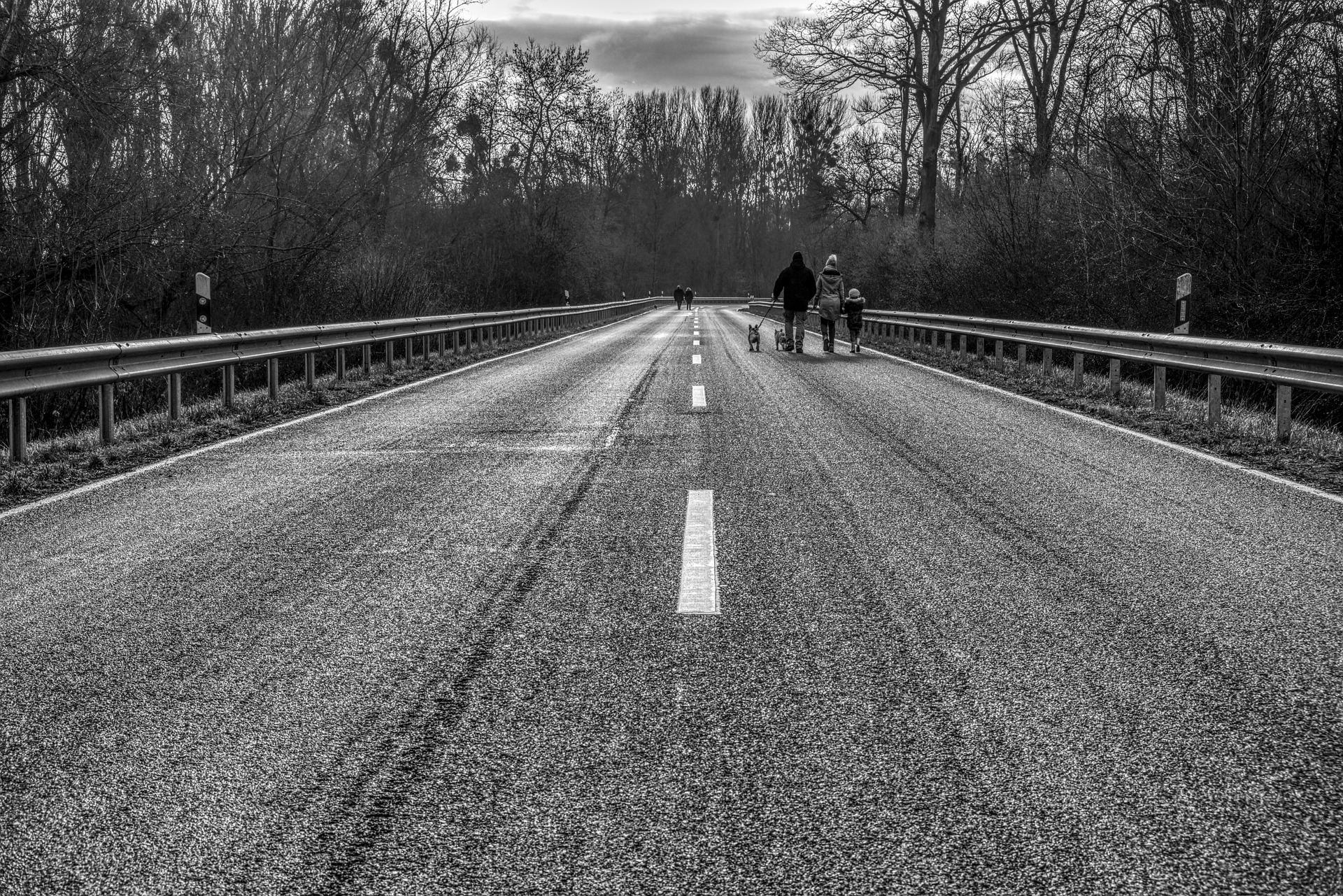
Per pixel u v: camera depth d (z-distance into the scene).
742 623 4.64
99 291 17.12
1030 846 2.75
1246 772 3.16
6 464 9.34
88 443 10.44
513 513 6.98
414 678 4.04
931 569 5.47
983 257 27.38
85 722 3.67
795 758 3.28
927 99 38.69
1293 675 3.95
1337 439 10.01
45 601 5.20
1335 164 15.76
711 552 5.86
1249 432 10.45
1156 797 3.01
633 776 3.18
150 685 4.01
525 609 4.89
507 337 30.09
